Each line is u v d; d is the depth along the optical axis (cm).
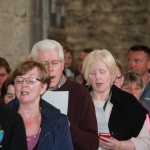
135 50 1111
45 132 619
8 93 782
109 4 1938
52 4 1315
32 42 1208
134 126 764
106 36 1944
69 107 705
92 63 758
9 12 1205
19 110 639
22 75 623
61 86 722
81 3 1942
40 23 1230
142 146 755
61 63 715
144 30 1933
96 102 776
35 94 626
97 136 697
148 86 1043
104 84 755
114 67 762
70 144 632
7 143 529
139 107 774
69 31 1942
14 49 1203
